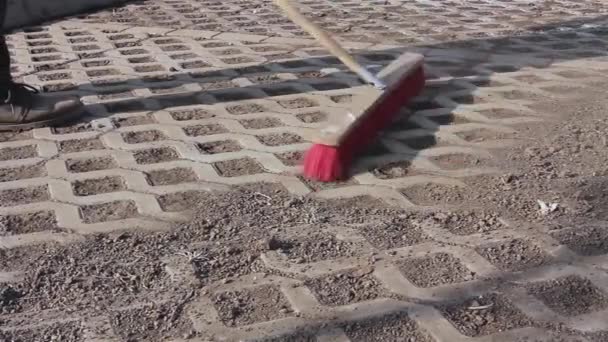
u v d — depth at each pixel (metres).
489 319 1.09
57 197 1.46
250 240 1.30
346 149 1.56
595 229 1.33
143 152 1.67
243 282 1.19
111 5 3.23
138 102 1.99
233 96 2.04
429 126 1.81
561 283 1.17
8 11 2.79
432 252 1.26
